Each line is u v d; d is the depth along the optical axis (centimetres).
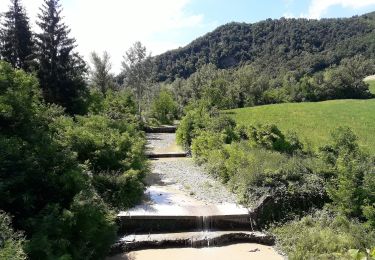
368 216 1343
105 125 2067
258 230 1472
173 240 1359
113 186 1536
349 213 1434
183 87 8019
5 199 990
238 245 1388
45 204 1095
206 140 2431
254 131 2223
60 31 3328
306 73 10062
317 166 1705
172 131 4653
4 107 1172
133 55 5581
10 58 3516
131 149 1858
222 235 1398
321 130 3359
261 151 1992
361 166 1512
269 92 7712
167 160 2620
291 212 1536
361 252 1011
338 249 1264
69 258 924
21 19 3516
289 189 1574
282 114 4538
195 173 2169
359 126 3519
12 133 1200
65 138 1636
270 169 1653
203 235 1394
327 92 7538
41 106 1482
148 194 1727
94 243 1130
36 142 1208
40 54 3294
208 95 5872
